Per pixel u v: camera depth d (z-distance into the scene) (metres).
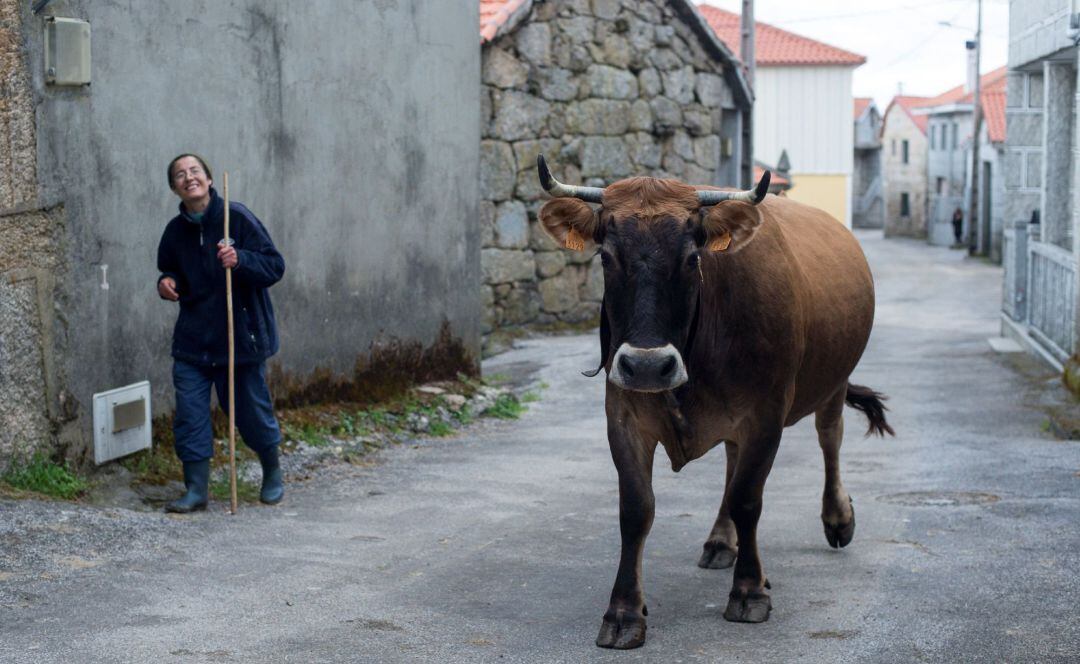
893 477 8.51
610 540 6.77
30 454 7.07
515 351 16.64
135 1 7.70
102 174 7.50
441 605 5.54
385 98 10.22
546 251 19.20
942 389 13.09
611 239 4.73
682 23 21.28
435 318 11.00
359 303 10.02
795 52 55.06
